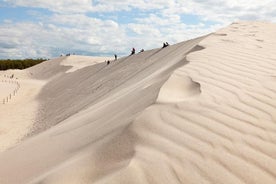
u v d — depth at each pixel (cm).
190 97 428
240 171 266
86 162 308
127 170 262
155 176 255
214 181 253
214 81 488
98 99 1323
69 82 3628
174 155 282
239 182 254
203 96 414
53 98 2903
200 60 649
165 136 318
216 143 302
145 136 322
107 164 295
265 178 261
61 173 296
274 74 526
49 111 2111
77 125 562
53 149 444
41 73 6091
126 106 517
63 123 746
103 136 380
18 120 1919
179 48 1948
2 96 3328
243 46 827
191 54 749
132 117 390
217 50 764
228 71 550
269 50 760
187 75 535
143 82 830
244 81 486
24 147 539
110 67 3222
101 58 6819
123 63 2956
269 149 298
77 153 365
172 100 417
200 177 256
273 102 398
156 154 285
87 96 1902
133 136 328
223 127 333
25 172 387
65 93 2873
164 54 2152
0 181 385
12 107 2608
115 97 829
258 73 535
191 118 351
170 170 262
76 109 1484
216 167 269
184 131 325
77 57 6662
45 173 336
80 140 428
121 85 1388
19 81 5181
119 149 312
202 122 342
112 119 465
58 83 3947
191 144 300
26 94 3553
